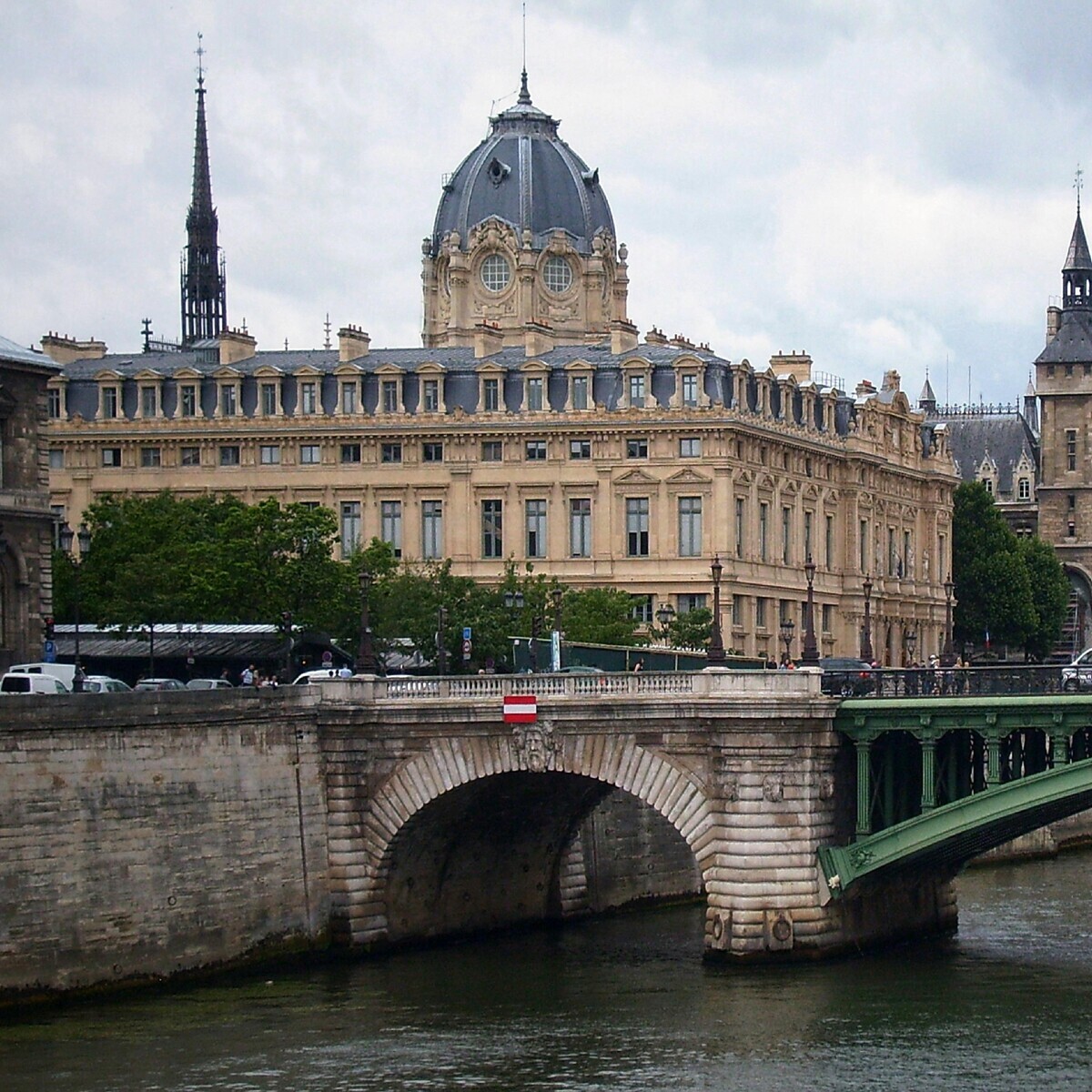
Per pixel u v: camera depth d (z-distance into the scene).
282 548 158.00
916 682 108.81
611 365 194.88
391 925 116.38
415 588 163.12
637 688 110.50
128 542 162.00
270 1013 100.56
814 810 108.38
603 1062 92.00
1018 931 122.00
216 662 149.50
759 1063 91.69
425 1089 88.25
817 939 108.69
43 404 129.62
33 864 99.88
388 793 114.12
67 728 101.56
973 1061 91.75
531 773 113.12
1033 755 115.62
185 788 107.00
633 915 133.25
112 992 103.12
